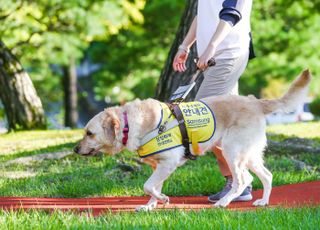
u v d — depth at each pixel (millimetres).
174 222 7242
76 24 20500
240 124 8336
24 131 17641
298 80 8445
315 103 32719
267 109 8500
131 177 11133
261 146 8477
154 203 8500
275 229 6922
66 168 11953
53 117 33344
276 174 10680
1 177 11406
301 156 12781
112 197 9820
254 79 30484
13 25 19438
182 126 8164
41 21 19844
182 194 9922
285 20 29031
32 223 7367
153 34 30250
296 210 7805
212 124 8266
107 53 32125
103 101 43500
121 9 20094
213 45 8305
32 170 12094
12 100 18469
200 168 11406
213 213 7734
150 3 28719
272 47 29703
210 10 8656
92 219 7492
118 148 8164
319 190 9727
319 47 29344
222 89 8688
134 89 33562
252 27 27703
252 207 8594
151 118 8125
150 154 8148
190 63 12812
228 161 8398
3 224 7316
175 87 13211
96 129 8102
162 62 30969
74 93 32594
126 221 7375
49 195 9984
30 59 27141
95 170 11648
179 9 29016
